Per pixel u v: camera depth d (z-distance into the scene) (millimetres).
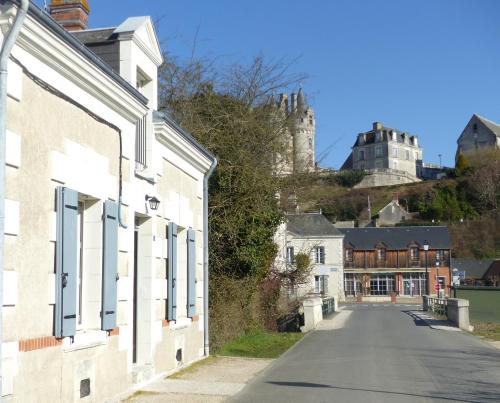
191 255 12820
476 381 10945
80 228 8367
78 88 7801
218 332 16250
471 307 30484
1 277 5895
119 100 8828
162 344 11031
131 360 9344
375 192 101188
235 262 18422
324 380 10992
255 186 19172
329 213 92875
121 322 8984
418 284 72188
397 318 30734
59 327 7035
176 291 11820
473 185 93375
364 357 14469
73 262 7367
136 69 10477
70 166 7539
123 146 9203
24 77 6582
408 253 72438
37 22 6496
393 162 120062
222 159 19078
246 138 20094
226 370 12016
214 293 17000
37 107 6828
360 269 73125
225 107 20688
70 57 7309
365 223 89000
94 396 8055
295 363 13297
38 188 6797
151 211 10531
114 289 8523
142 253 10539
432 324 25734
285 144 22250
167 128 10961
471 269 72938
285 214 23375
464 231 85688
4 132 6012
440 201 93688
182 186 12531
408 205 97812
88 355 7898
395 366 12883
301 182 23250
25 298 6469
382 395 9539
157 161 10867
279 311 24141
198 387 10102
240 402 9008
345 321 28344
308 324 23688
